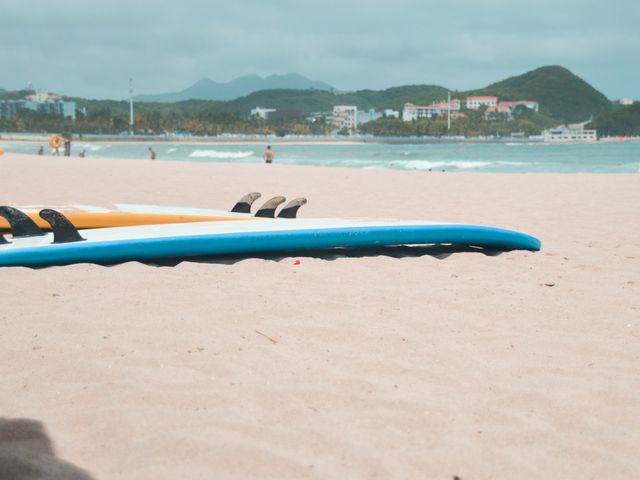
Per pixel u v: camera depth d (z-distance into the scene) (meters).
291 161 55.44
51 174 19.50
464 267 6.15
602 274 5.98
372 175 20.08
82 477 2.33
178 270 5.65
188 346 3.75
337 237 6.44
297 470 2.41
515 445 2.67
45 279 5.24
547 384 3.32
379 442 2.65
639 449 2.65
